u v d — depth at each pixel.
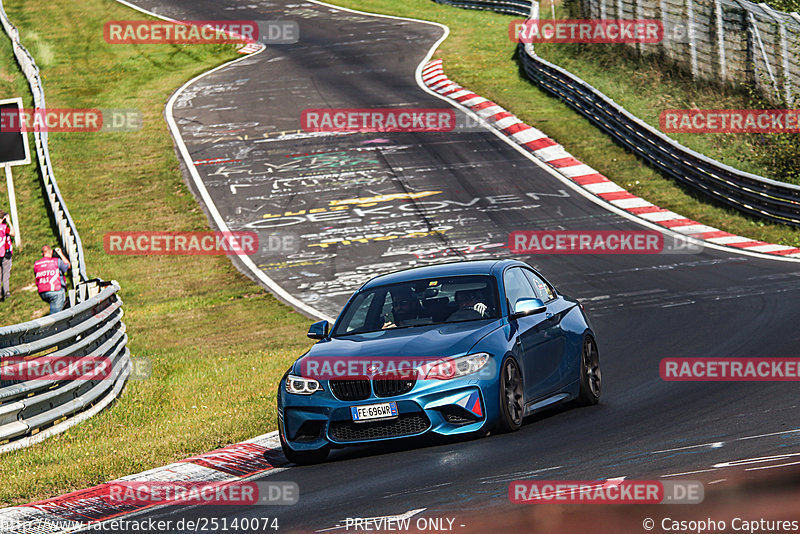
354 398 29.20
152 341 65.44
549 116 126.44
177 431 37.16
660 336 50.53
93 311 44.84
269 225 97.62
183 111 145.12
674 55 129.25
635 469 23.41
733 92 116.56
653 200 95.88
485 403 29.27
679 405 33.28
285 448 30.44
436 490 23.75
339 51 176.88
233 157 121.50
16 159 96.12
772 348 42.94
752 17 113.38
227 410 40.78
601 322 57.19
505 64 155.88
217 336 65.44
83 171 121.00
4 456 35.44
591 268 74.50
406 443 31.36
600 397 37.50
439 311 32.59
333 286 77.94
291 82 156.12
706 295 61.31
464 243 86.31
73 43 191.25
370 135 125.25
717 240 81.50
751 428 27.22
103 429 39.09
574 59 145.75
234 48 186.25
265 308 73.31
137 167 121.12
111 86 162.75
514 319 32.19
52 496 29.81
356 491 25.16
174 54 183.25
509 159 112.12
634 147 109.44
